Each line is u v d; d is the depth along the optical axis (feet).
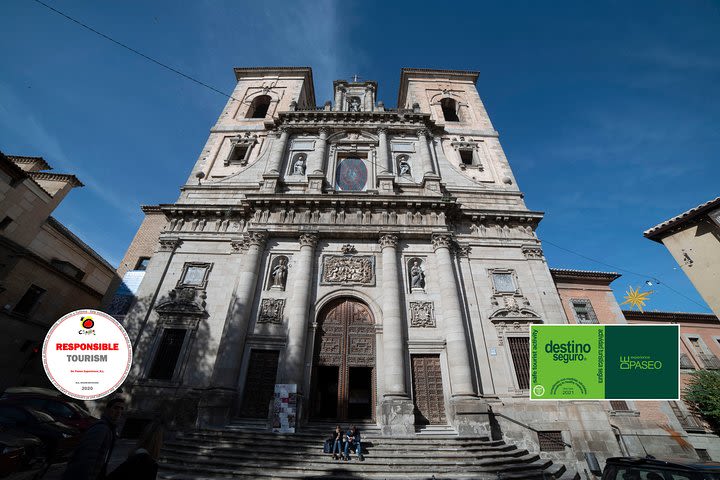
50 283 80.89
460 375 56.08
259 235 69.41
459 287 67.51
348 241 71.82
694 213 64.28
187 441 45.37
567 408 56.13
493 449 46.85
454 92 112.98
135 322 62.69
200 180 85.81
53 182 86.89
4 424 31.58
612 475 25.48
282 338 59.82
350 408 73.67
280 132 91.97
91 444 12.17
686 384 70.18
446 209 74.74
